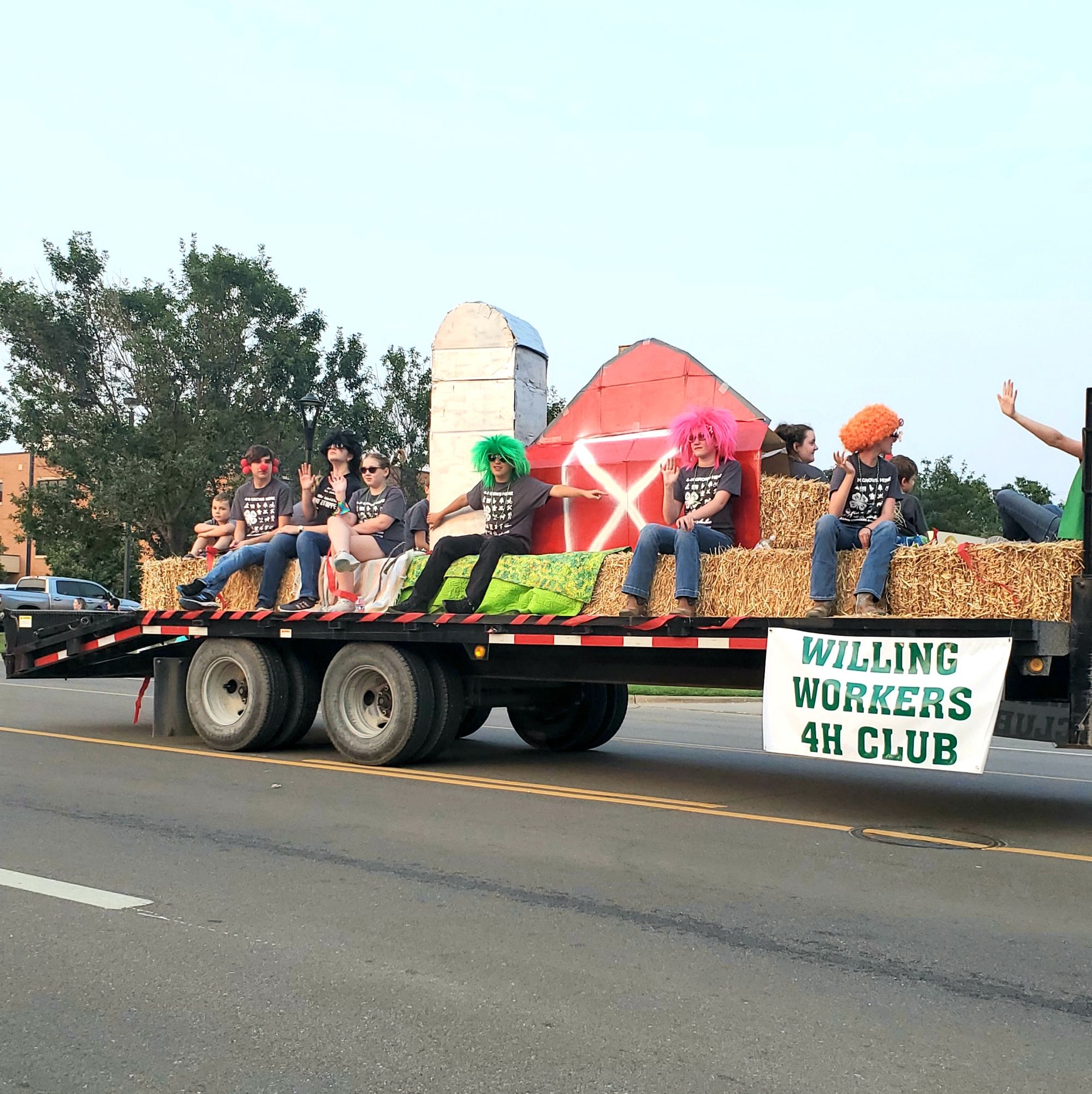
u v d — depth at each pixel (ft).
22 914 15.43
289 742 31.30
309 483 32.99
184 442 121.19
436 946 14.29
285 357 131.23
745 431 26.43
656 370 29.19
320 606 30.58
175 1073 10.68
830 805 24.36
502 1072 10.71
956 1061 11.03
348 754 29.12
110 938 14.48
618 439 29.60
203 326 126.62
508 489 29.22
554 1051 11.18
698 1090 10.36
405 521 31.42
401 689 28.12
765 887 17.29
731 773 28.94
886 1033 11.70
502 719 43.93
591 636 24.98
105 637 34.76
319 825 21.31
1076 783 28.50
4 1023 11.82
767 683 22.67
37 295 130.93
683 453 26.37
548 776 27.86
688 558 24.08
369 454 31.22
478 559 28.02
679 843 20.24
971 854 19.65
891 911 16.10
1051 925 15.51
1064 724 20.04
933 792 26.30
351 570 29.14
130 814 22.15
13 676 37.24
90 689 50.75
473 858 18.84
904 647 21.02
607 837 20.62
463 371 34.65
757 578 23.57
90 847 19.34
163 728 33.78
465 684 29.55
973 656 20.26
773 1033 11.67
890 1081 10.58
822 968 13.66
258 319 135.03
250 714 30.32
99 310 128.98
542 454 30.78
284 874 17.66
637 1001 12.50
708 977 13.32
